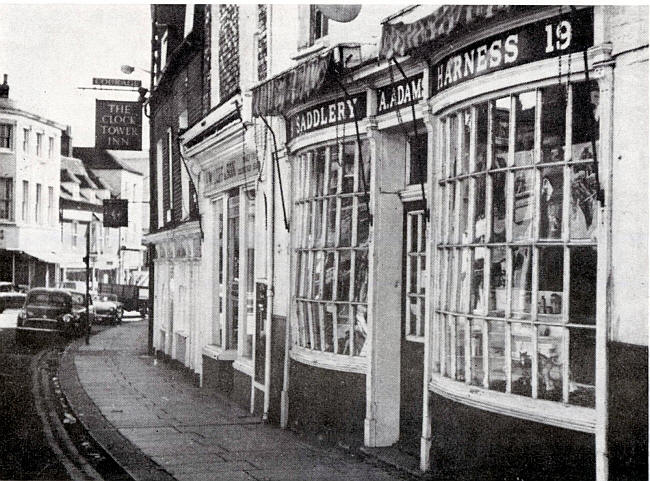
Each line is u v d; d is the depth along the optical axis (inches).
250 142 463.8
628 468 204.1
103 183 2261.3
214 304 609.6
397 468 312.3
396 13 313.1
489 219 261.6
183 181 701.9
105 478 307.7
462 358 275.7
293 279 412.5
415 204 339.9
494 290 260.2
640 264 204.1
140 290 1743.4
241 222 516.1
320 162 391.2
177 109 738.8
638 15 208.4
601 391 212.1
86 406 499.2
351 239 364.2
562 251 235.3
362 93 352.5
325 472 310.0
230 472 311.9
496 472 249.9
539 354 241.4
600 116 218.8
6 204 1407.5
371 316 342.3
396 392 344.8
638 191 205.8
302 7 426.6
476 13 239.1
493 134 259.9
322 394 377.4
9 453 351.9
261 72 478.0
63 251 1824.6
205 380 602.2
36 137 1480.1
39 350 907.4
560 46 232.4
